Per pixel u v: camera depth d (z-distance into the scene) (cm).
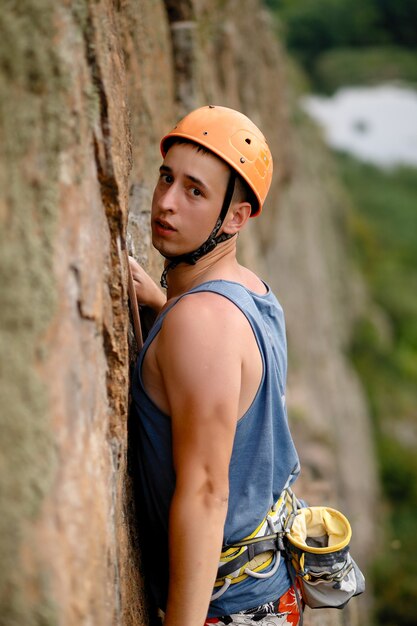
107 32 233
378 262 3484
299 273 1756
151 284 304
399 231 3956
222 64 789
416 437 2412
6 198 182
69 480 192
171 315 242
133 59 409
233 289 248
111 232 239
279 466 270
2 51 185
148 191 420
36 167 192
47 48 197
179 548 237
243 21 1027
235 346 238
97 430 220
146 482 267
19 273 183
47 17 197
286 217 1686
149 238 400
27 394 179
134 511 273
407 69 5497
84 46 218
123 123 255
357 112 5178
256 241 1038
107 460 230
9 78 187
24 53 190
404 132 5131
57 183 198
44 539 179
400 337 3081
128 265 273
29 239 187
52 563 180
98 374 225
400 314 3170
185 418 237
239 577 262
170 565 240
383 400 2489
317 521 291
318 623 474
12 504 173
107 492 226
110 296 240
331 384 1798
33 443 179
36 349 184
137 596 273
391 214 4150
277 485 272
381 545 1753
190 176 250
